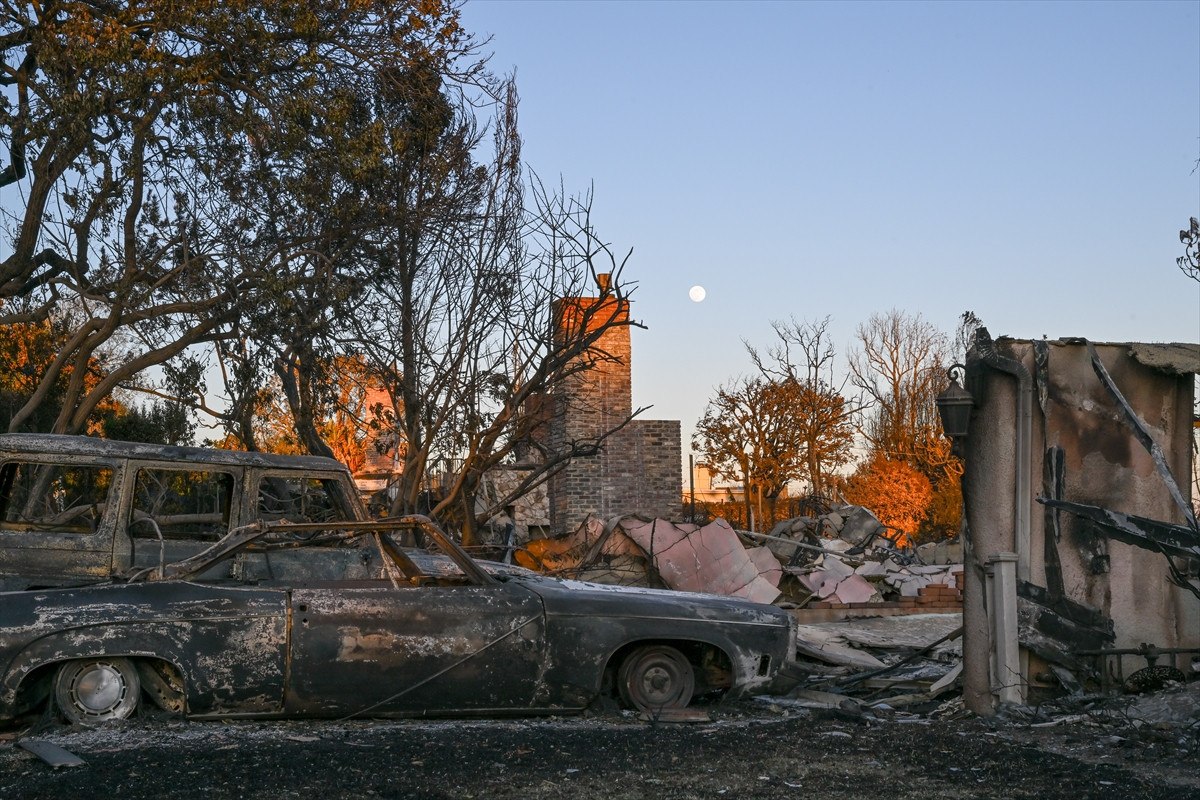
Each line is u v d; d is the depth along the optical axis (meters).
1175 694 7.67
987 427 8.23
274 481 8.11
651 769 5.68
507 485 24.53
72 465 7.38
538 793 5.12
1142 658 8.16
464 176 14.55
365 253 15.07
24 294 16.20
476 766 5.63
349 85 15.27
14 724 6.52
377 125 14.65
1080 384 8.34
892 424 54.69
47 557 7.20
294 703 6.87
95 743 6.06
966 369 8.30
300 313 14.63
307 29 14.56
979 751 6.30
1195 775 5.74
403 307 14.03
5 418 21.17
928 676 9.69
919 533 50.59
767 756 6.07
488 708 7.24
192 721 6.72
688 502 50.28
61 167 14.13
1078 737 6.87
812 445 49.47
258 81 14.88
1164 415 8.41
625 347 26.20
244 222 15.06
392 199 14.80
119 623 6.58
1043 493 8.19
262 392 15.48
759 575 17.55
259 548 7.46
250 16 14.30
